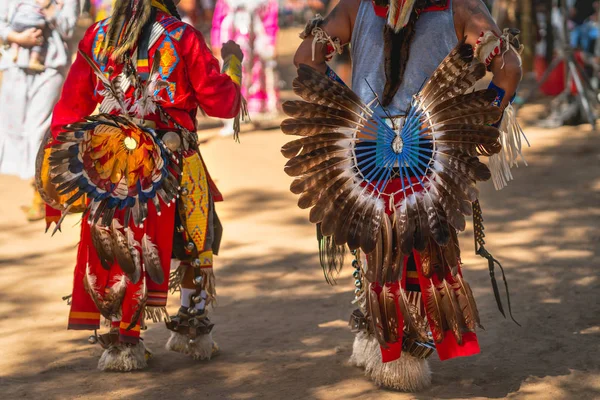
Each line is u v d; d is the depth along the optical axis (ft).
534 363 17.28
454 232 15.56
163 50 16.11
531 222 28.94
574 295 21.56
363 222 15.30
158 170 16.17
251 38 46.01
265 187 34.42
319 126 15.17
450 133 15.14
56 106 16.88
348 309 21.27
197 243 17.08
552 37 55.31
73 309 16.81
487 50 15.07
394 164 15.29
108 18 16.71
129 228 16.33
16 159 29.86
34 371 17.33
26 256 26.30
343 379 16.70
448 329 15.65
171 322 17.66
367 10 15.97
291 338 19.24
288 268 24.99
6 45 29.43
